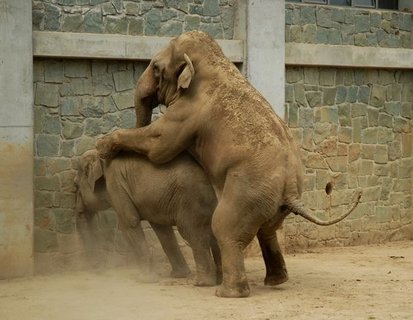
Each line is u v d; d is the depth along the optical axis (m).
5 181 13.56
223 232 11.88
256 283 13.09
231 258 11.89
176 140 12.41
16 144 13.62
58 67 14.31
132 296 12.13
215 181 12.20
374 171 17.58
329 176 16.97
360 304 11.49
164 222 13.00
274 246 12.66
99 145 13.22
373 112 17.53
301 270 14.33
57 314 11.09
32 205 13.77
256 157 11.70
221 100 12.18
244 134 11.85
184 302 11.65
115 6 14.70
